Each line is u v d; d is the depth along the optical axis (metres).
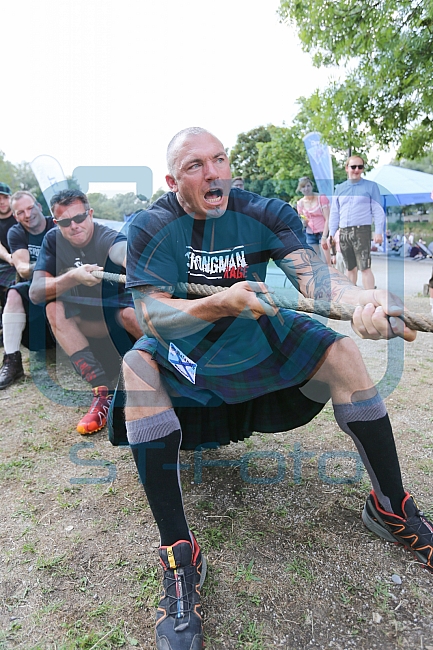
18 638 1.12
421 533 1.28
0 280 3.40
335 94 4.97
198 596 1.15
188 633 1.07
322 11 4.59
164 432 1.18
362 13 4.39
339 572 1.27
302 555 1.33
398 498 1.30
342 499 1.55
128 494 1.64
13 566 1.33
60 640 1.12
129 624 1.15
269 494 1.60
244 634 1.11
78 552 1.38
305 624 1.13
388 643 1.08
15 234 2.98
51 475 1.77
